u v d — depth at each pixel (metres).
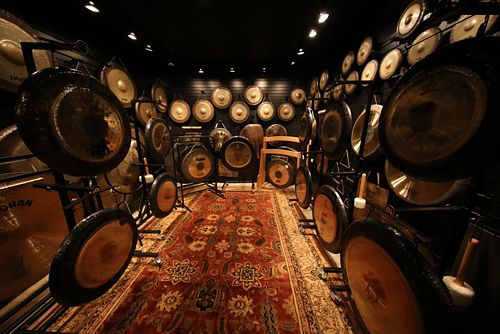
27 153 1.65
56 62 2.01
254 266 1.76
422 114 0.86
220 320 1.25
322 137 1.95
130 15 2.12
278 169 3.66
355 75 2.40
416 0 1.51
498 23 0.98
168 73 3.99
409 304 0.74
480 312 0.91
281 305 1.36
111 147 1.40
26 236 1.44
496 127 0.62
